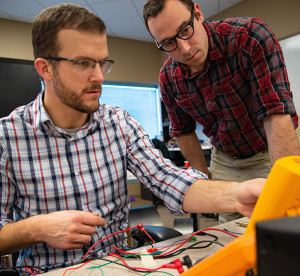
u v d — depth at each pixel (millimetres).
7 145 800
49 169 817
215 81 1180
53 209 807
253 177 1321
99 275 542
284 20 3162
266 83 987
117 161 912
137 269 549
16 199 834
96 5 3365
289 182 297
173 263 540
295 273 176
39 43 763
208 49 1115
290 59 3162
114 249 734
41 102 851
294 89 3143
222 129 1296
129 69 4469
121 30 4141
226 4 3650
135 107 4652
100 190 857
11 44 3590
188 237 713
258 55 1015
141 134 991
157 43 1083
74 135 852
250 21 1060
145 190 4098
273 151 969
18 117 836
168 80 1352
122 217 890
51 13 739
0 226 705
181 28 992
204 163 1539
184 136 1521
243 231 716
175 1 978
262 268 190
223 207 655
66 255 760
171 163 911
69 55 728
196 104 1307
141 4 3408
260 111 1012
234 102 1185
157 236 829
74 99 768
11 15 3473
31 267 695
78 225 637
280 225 187
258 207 333
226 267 273
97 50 737
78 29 714
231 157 1383
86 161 859
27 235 657
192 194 742
